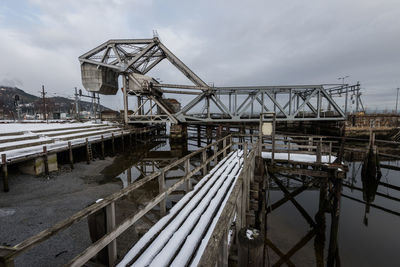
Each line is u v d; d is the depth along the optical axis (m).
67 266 1.70
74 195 9.99
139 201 9.24
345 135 23.12
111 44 25.70
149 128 35.59
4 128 19.94
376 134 23.16
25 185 10.88
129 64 25.69
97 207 2.21
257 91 23.75
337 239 7.64
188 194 5.39
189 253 3.02
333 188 8.12
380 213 9.91
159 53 26.97
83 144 16.44
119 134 23.55
